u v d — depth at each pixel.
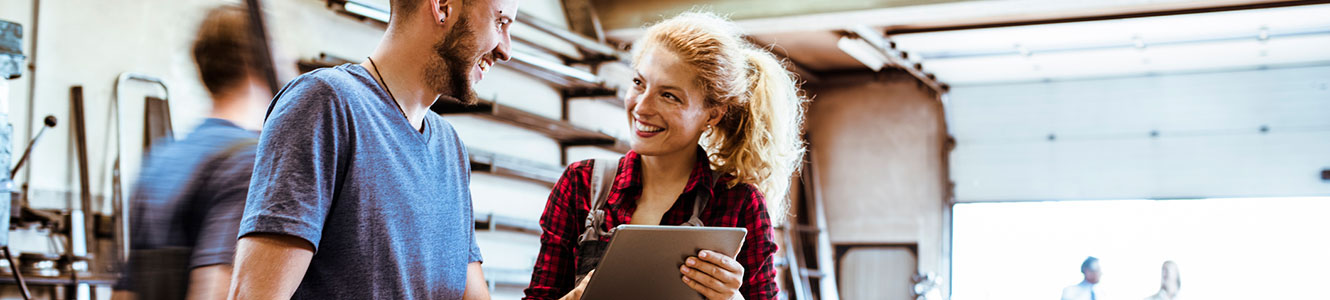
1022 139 10.33
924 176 10.59
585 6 7.59
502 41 1.88
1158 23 8.16
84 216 4.04
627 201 2.24
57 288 3.94
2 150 3.61
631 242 1.81
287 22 4.80
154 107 4.34
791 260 9.70
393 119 1.75
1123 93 10.02
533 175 6.39
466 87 1.83
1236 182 9.62
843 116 10.95
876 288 10.55
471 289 2.08
